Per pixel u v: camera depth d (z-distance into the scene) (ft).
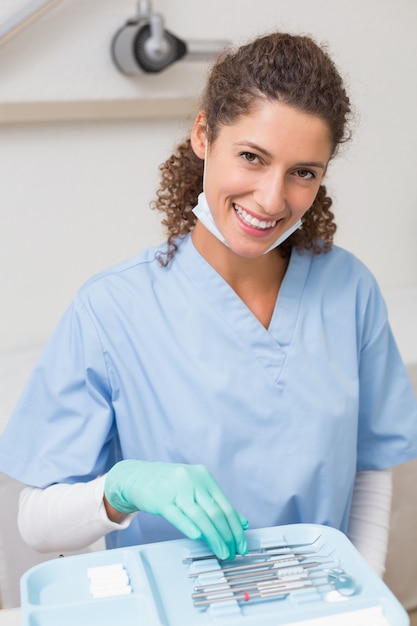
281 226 2.68
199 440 2.83
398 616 2.01
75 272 5.21
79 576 2.27
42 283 5.13
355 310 3.20
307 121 2.47
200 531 2.31
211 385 2.85
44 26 4.62
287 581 2.18
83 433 2.92
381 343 3.28
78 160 5.00
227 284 2.95
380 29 5.61
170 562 2.32
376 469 3.34
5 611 2.43
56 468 2.89
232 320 2.94
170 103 5.09
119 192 5.19
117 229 5.25
